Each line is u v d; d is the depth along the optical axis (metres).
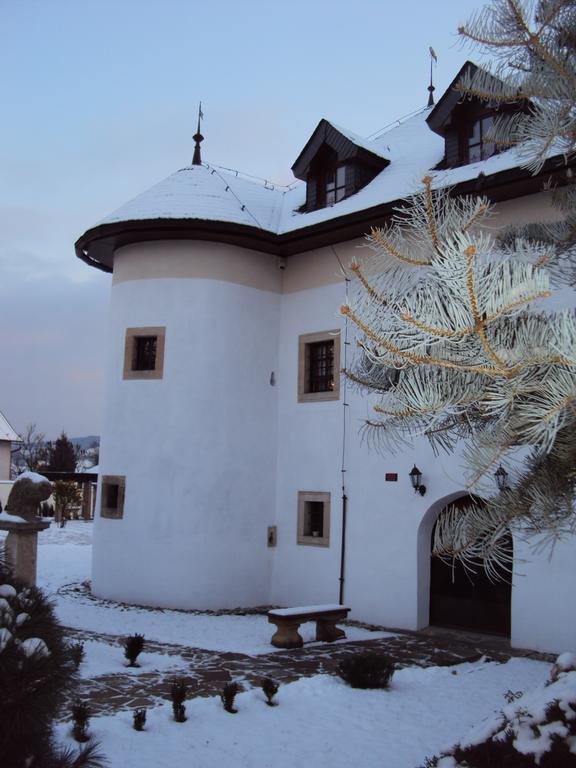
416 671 9.30
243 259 15.43
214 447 14.72
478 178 11.09
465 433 3.27
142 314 15.38
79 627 12.14
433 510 12.57
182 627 12.45
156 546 14.50
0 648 2.97
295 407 15.19
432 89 17.98
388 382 3.47
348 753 6.38
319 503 14.61
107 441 15.48
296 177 16.33
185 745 6.40
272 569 15.08
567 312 2.77
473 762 5.03
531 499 2.93
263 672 9.13
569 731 4.98
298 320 15.47
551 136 3.26
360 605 13.28
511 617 11.19
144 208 15.21
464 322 2.64
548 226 3.96
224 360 15.00
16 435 48.56
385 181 14.91
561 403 2.52
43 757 3.17
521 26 3.17
